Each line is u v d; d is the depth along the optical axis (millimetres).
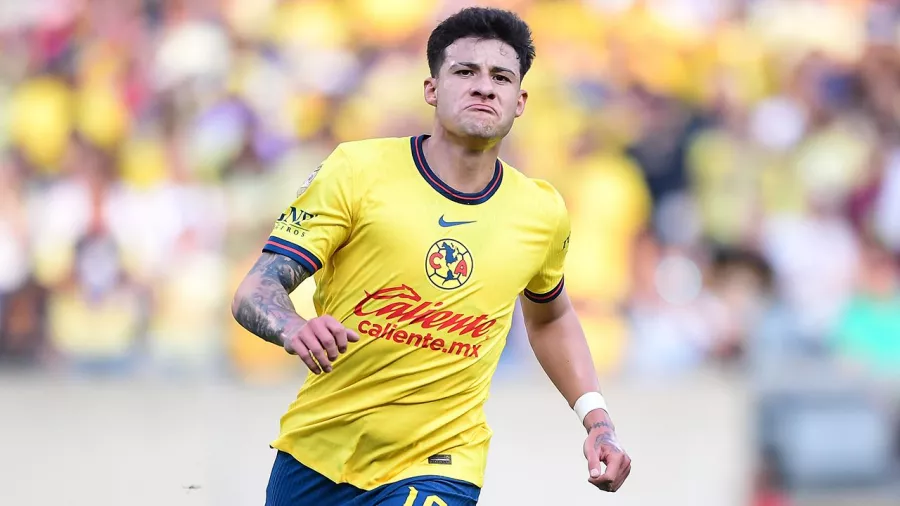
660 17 35312
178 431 24219
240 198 32938
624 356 30219
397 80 34438
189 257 31719
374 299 11031
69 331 30938
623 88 34375
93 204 32594
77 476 23703
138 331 30797
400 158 11117
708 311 31125
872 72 35594
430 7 35531
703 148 33594
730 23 36031
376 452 11344
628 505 24281
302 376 28141
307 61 34906
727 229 32375
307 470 11547
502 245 11227
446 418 11383
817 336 28625
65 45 35656
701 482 24547
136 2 35969
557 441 24422
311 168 33406
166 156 33625
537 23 35094
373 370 11195
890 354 28578
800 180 33562
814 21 36094
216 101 34156
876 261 32562
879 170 33781
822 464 25062
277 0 35656
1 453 23875
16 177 33500
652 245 32281
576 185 32344
